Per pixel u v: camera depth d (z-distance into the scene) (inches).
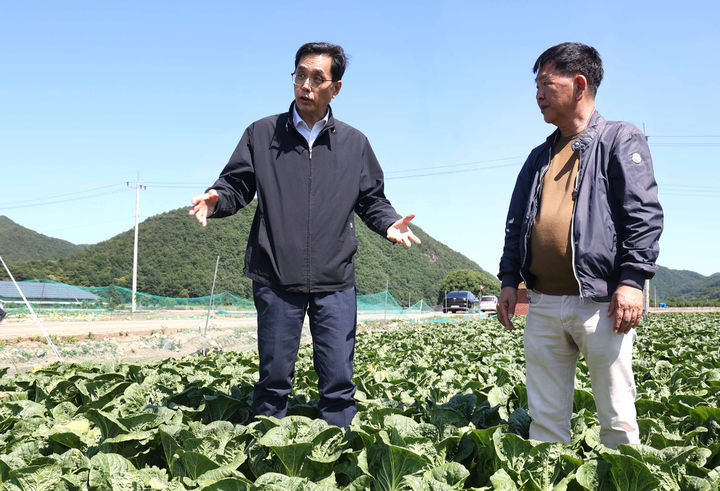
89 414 147.1
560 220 126.2
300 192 151.9
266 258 151.3
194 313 1758.1
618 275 122.6
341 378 152.7
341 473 131.3
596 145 125.0
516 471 118.2
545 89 128.7
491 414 161.2
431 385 229.6
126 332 735.1
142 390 183.5
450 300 1932.8
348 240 154.7
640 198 117.1
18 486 115.3
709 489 107.2
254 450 130.0
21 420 157.9
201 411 175.5
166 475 125.2
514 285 145.3
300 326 154.5
